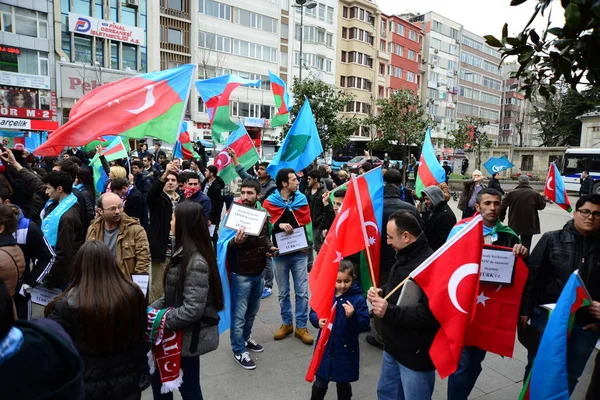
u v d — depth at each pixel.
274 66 41.44
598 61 2.28
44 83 28.97
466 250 2.56
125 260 3.99
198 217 2.87
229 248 4.15
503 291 3.25
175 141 4.54
